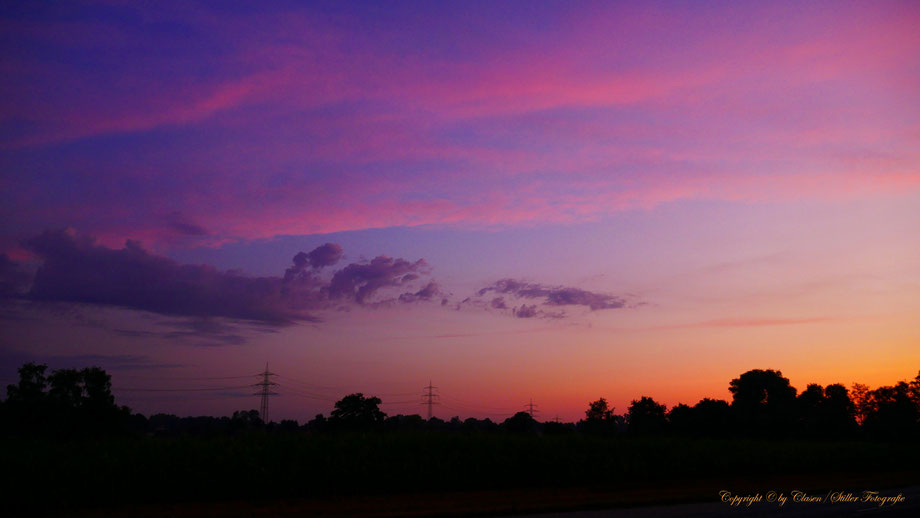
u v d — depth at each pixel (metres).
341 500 22.62
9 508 19.14
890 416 66.00
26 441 21.64
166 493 21.41
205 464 22.16
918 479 34.19
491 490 26.03
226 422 51.41
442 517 18.83
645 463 30.59
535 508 20.28
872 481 32.47
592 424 68.69
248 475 22.50
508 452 27.55
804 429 67.06
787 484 30.02
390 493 24.56
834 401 72.19
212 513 19.17
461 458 26.27
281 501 22.17
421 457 25.80
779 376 76.12
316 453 24.09
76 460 20.61
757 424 64.44
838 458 38.19
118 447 22.11
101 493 20.39
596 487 27.77
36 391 34.97
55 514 18.94
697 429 63.28
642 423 69.38
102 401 35.47
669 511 19.81
